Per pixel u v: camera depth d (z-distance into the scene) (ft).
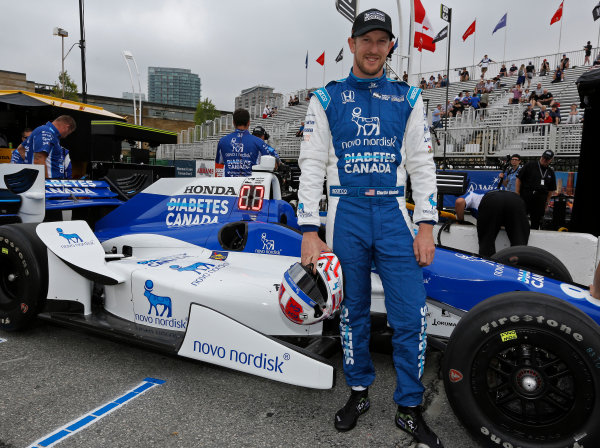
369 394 8.29
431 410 7.77
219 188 10.59
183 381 8.68
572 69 61.21
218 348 7.95
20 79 109.60
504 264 9.02
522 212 13.24
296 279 6.44
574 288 8.01
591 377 5.57
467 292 8.42
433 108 64.85
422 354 6.52
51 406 7.59
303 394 8.29
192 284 8.82
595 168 18.08
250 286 8.73
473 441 6.86
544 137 37.58
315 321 6.52
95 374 8.86
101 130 16.08
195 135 88.43
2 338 10.57
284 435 6.91
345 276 6.59
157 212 11.09
